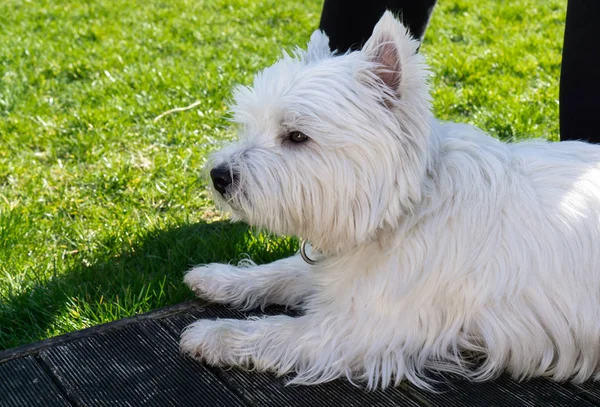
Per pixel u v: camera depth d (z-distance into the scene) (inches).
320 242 42.6
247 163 41.6
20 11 131.9
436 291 41.6
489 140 43.4
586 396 41.3
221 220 58.5
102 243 55.6
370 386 41.4
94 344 44.0
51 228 57.6
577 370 41.9
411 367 42.0
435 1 55.3
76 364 42.8
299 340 42.4
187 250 53.8
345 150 40.9
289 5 133.8
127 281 50.9
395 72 41.3
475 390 41.4
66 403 40.9
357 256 42.4
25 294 49.6
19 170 65.1
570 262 41.2
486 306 41.5
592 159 43.5
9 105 80.7
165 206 60.7
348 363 42.0
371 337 41.8
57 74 94.9
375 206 41.2
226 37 114.6
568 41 50.9
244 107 42.7
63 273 52.0
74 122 76.4
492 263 41.3
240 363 42.6
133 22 124.1
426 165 41.7
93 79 93.3
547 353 41.6
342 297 42.4
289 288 47.4
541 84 85.1
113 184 62.7
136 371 42.4
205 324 43.8
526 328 41.4
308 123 41.0
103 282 51.1
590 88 50.7
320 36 44.7
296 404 40.8
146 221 58.4
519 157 43.3
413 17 55.0
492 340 41.4
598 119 51.0
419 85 40.9
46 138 72.7
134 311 48.1
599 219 41.7
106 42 110.9
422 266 41.5
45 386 41.8
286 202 41.5
